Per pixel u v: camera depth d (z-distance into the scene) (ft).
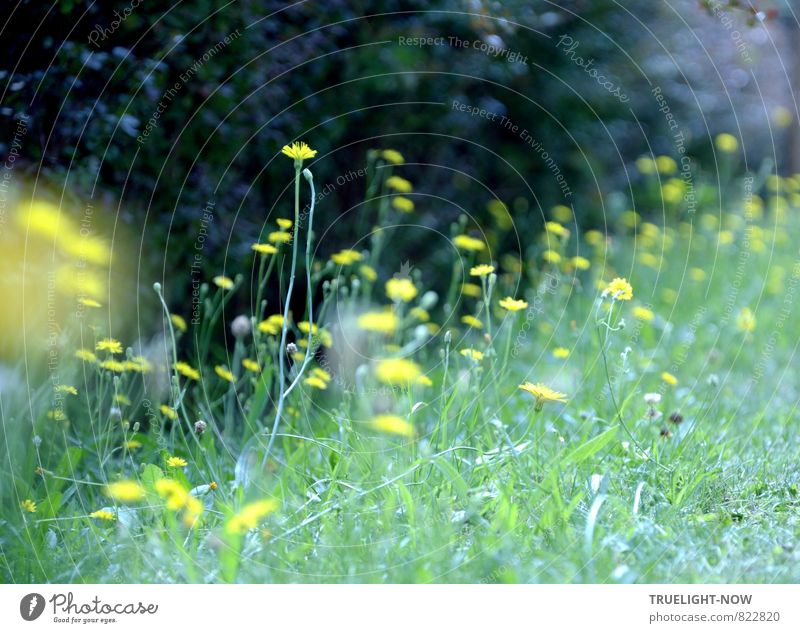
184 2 15.94
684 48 32.40
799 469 12.02
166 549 9.75
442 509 10.12
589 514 9.68
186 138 16.24
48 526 10.58
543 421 12.91
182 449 12.76
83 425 13.19
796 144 39.73
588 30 27.25
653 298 21.61
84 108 14.66
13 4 14.33
